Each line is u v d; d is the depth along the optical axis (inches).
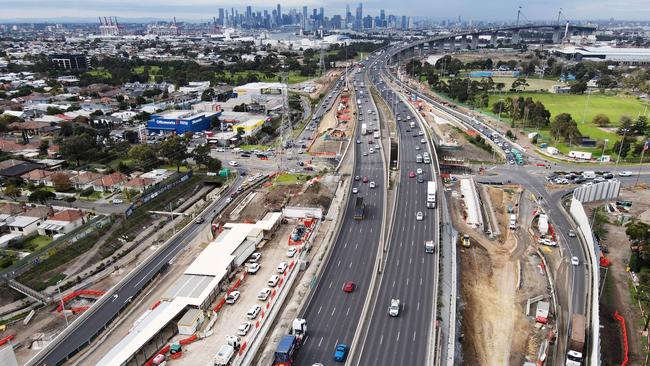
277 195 7003.0
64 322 4224.9
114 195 6766.7
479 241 5861.2
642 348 4047.7
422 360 3420.3
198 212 6594.5
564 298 4736.7
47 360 3646.7
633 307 4584.2
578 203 6289.4
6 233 5575.8
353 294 4298.7
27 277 4756.4
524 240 5954.7
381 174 7406.5
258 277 4896.7
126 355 3503.9
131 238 5885.8
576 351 3784.5
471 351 3996.1
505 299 4776.1
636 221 6181.1
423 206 6176.2
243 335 3944.4
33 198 6200.8
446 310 4074.8
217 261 4906.5
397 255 4950.8
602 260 5319.9
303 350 3560.5
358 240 5334.6
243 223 6151.6
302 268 4931.1
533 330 4315.9
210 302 4397.1
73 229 5674.2
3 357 3272.6
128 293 4594.0
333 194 6914.4
